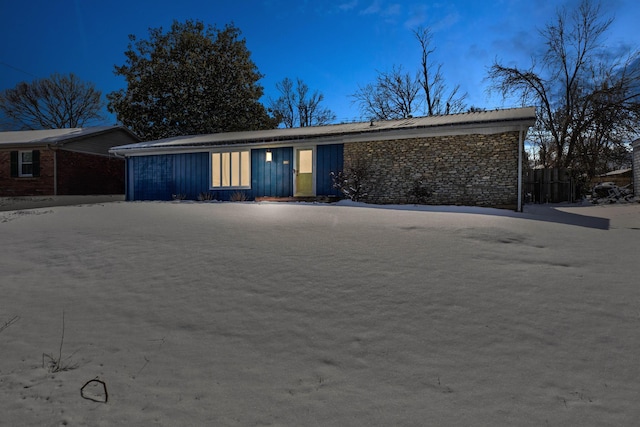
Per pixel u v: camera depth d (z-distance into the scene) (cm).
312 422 174
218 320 287
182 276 384
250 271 395
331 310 301
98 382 210
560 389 196
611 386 198
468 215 810
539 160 2283
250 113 2681
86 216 813
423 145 1173
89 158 1911
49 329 277
